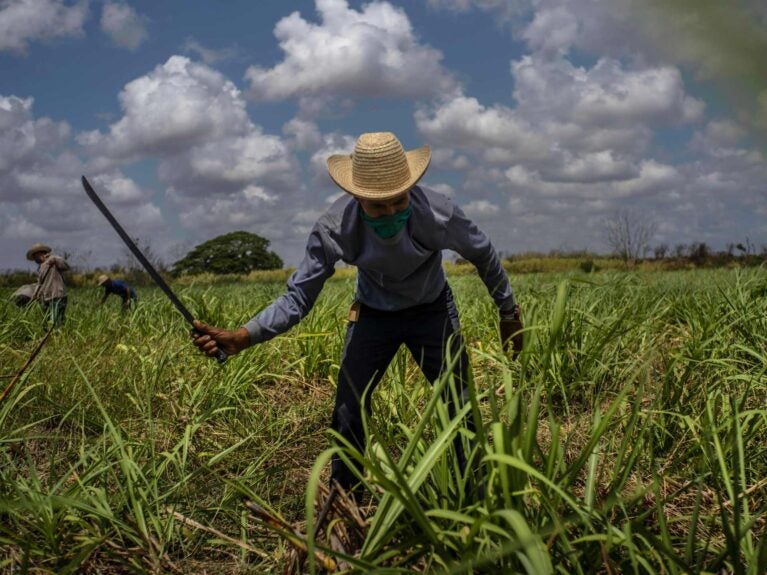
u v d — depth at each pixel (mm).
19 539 2545
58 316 8547
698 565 2000
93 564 2660
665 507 2971
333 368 5699
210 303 7371
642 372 2225
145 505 2865
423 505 2475
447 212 2803
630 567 2127
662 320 5895
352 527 2471
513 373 4500
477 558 1942
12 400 3545
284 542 2746
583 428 3928
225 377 4996
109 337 7066
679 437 3590
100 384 4973
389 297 2977
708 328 4746
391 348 3078
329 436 3031
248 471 3418
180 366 5477
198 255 87438
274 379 5691
